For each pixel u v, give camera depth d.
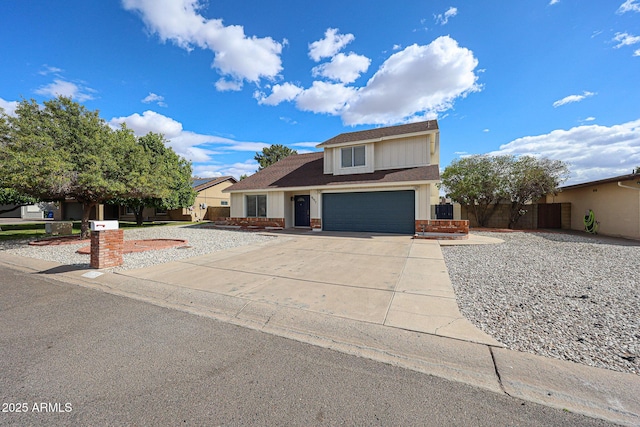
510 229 16.09
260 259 8.09
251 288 5.45
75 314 4.35
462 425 2.07
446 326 3.72
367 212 14.36
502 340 3.34
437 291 5.16
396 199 13.73
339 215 15.03
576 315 4.00
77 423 2.08
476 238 12.09
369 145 14.95
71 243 11.56
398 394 2.45
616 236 13.20
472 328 3.65
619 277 5.95
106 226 7.19
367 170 14.97
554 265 7.15
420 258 8.08
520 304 4.46
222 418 2.14
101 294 5.38
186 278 6.20
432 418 2.14
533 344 3.22
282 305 4.56
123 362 2.96
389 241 11.34
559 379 2.59
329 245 10.45
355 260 7.87
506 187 16.39
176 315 4.33
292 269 6.91
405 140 14.61
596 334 3.42
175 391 2.47
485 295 4.93
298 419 2.13
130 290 5.60
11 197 15.18
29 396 2.40
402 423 2.09
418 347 3.25
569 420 2.12
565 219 17.11
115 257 7.33
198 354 3.14
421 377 2.71
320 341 3.48
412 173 13.48
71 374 2.72
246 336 3.62
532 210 17.38
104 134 12.05
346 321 3.94
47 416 2.15
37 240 12.45
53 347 3.28
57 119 11.20
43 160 9.30
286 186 16.02
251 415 2.17
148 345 3.35
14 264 8.07
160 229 17.66
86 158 10.32
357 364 2.96
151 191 12.38
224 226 18.80
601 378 2.58
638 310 4.13
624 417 2.14
